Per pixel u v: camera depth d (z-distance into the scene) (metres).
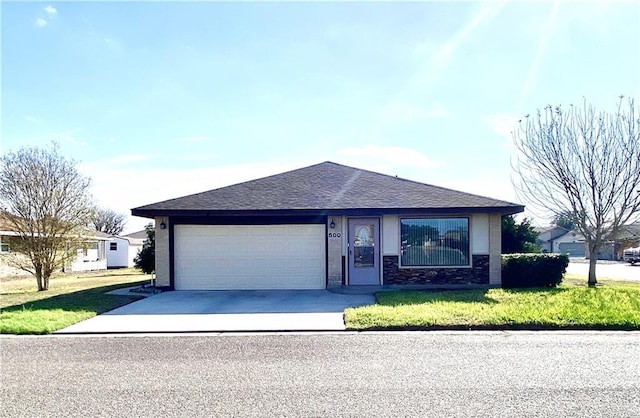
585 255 49.31
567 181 16.95
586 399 4.62
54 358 6.44
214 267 13.93
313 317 9.33
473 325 8.24
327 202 13.92
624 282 16.58
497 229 13.76
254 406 4.51
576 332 7.98
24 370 5.85
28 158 17.56
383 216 13.94
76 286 17.66
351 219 14.02
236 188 15.28
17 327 8.26
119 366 6.00
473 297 11.41
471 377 5.38
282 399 4.70
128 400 4.73
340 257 13.79
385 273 13.88
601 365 5.86
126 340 7.60
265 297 12.29
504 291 12.69
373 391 4.91
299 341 7.43
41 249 17.16
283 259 13.98
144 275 24.08
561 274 14.26
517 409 4.36
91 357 6.48
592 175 16.48
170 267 13.80
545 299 10.96
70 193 18.00
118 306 10.97
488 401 4.58
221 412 4.37
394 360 6.18
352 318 8.82
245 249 13.95
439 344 7.14
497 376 5.41
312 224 13.97
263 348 6.95
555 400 4.60
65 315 9.46
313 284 13.95
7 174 17.30
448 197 14.12
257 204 13.85
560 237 52.16
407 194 14.45
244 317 9.41
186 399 4.73
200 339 7.64
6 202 17.22
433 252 13.87
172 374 5.62
